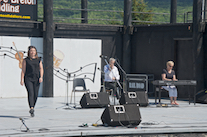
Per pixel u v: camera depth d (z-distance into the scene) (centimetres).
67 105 2202
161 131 1372
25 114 1833
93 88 3105
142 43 3092
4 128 1387
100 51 3111
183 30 2833
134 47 3142
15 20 2762
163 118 1705
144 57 3086
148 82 2969
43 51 2853
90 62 3086
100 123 1523
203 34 2648
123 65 3139
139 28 3092
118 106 1442
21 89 2856
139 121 1433
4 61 2791
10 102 2453
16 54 2823
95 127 1405
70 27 2964
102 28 3077
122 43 3172
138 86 2959
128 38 3122
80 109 2048
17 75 2838
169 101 2598
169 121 1602
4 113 1872
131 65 3167
